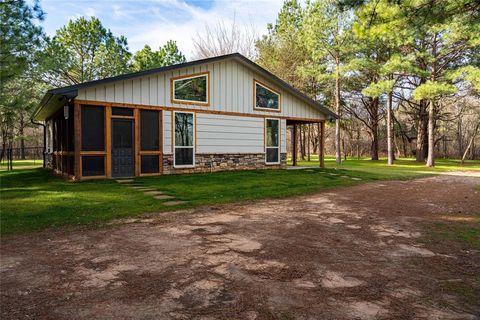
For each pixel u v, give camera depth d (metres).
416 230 5.21
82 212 6.12
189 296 2.80
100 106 10.35
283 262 3.66
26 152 34.50
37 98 17.47
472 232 5.12
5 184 9.98
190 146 12.38
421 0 5.60
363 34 6.19
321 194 9.01
